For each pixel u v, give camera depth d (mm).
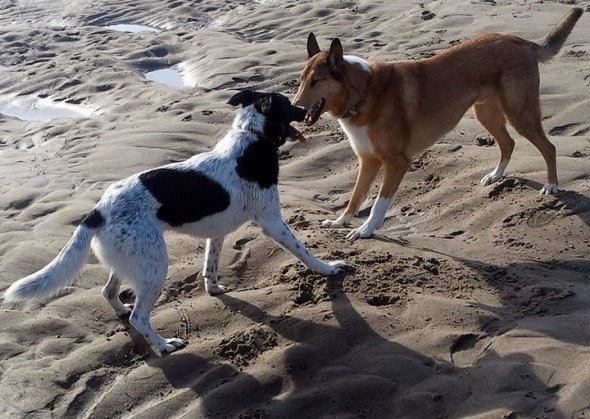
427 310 3338
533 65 3932
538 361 3100
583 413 2918
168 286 3623
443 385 3074
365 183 3951
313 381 3156
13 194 4352
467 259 3641
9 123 5363
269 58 5844
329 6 6832
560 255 3607
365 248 3713
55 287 3211
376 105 3824
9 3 8508
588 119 4504
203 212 3357
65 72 6066
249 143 3443
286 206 4145
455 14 6043
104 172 4555
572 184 3975
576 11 3938
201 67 5930
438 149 4430
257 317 3416
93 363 3293
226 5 7559
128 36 6840
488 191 4031
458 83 3891
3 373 3277
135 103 5422
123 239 3246
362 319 3322
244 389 3150
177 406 3129
